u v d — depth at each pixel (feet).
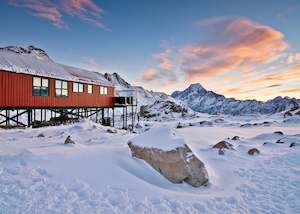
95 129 74.69
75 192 23.02
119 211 20.76
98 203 21.63
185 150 30.58
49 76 83.82
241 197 25.94
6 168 26.17
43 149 33.14
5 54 79.82
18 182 23.41
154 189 26.13
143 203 22.57
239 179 32.09
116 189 24.73
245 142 60.64
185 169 29.37
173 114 212.43
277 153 46.70
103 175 27.43
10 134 59.52
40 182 23.90
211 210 22.62
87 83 103.45
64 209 19.92
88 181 25.55
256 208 23.31
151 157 31.63
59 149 33.96
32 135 59.62
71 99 94.99
